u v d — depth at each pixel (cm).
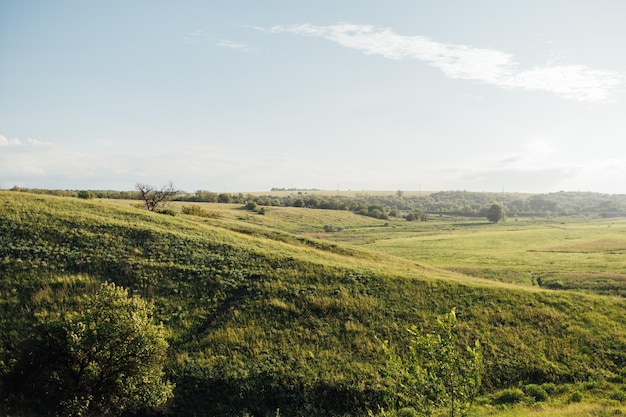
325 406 2508
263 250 4447
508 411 2372
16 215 4156
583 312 3516
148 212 5325
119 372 2156
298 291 3600
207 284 3572
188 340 2916
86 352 2138
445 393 1343
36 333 2228
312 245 5656
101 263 3600
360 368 2761
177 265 3784
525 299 3697
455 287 3891
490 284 4247
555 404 2458
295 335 3045
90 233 4084
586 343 3092
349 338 3064
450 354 1370
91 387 2150
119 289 2325
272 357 2800
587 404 2391
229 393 2519
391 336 3127
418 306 3547
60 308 2964
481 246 10212
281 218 13988
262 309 3300
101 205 5125
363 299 3556
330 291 3656
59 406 2158
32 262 3422
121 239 4100
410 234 13038
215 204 14962
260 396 2519
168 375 2570
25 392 2192
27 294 3055
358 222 15725
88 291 3206
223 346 2856
